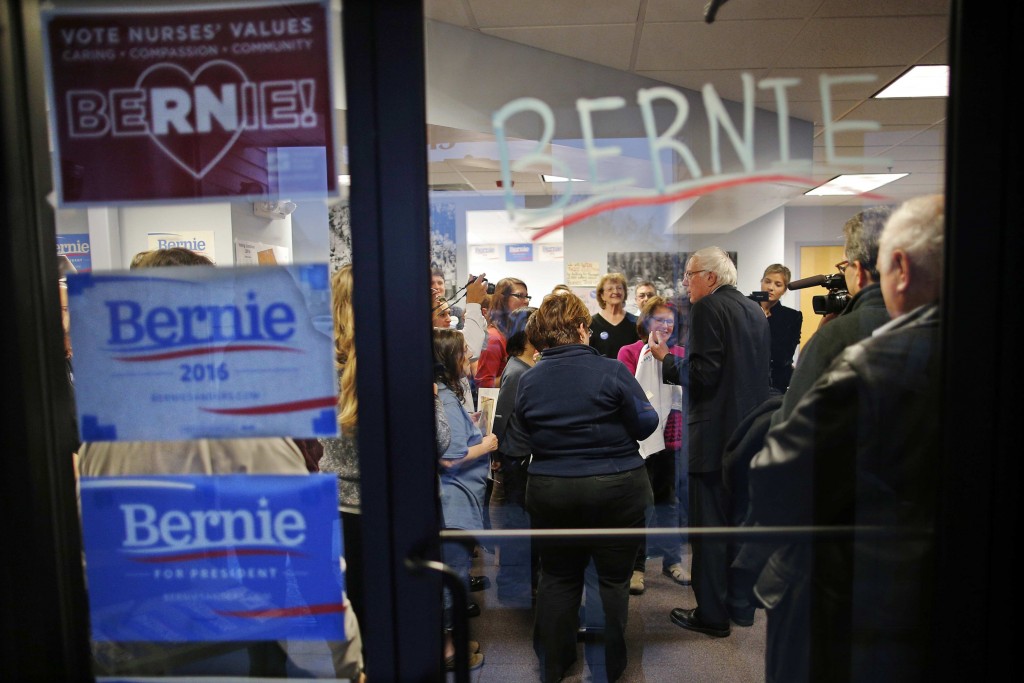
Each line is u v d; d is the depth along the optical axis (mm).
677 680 1789
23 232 1030
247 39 988
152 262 1032
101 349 1045
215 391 1045
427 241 997
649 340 2393
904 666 1126
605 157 1197
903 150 1127
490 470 2311
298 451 1044
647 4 2166
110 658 1092
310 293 1021
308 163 1004
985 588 1006
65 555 1081
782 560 1242
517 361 2275
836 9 2189
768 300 1896
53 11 997
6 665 1052
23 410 1034
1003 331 974
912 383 1084
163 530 1069
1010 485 984
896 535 1116
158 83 1005
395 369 1011
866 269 1143
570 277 2982
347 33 969
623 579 1778
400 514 1027
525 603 2348
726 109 1158
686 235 2990
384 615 1038
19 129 1020
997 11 937
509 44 2363
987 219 966
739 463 1446
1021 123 947
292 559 1062
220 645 1086
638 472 1728
